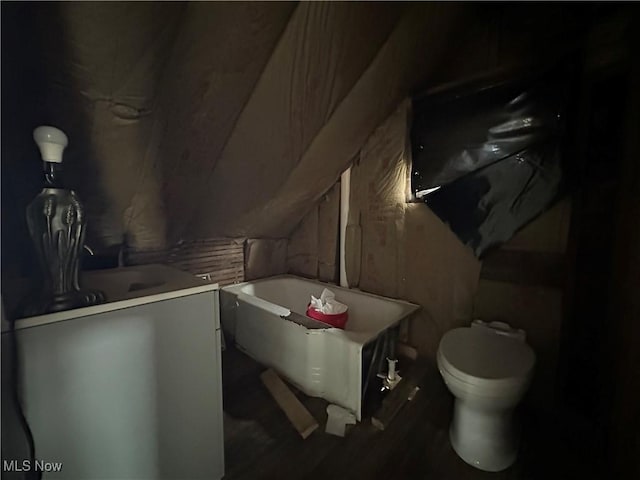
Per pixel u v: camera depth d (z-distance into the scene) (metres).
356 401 1.49
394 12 1.29
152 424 0.95
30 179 1.04
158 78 1.04
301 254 2.70
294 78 1.31
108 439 0.86
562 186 1.44
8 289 0.92
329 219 2.47
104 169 1.25
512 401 1.15
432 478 1.17
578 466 1.22
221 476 1.15
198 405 1.06
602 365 1.32
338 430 1.42
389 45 1.43
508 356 1.29
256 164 1.70
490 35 1.62
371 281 2.24
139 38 0.91
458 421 1.32
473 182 1.70
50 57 0.86
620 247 1.19
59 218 0.84
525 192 1.54
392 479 1.17
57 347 0.76
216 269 2.32
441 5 1.39
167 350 0.97
